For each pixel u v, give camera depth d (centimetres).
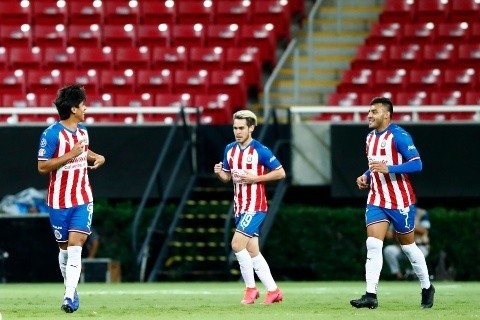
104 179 6219
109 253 6044
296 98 7262
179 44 7544
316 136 6284
